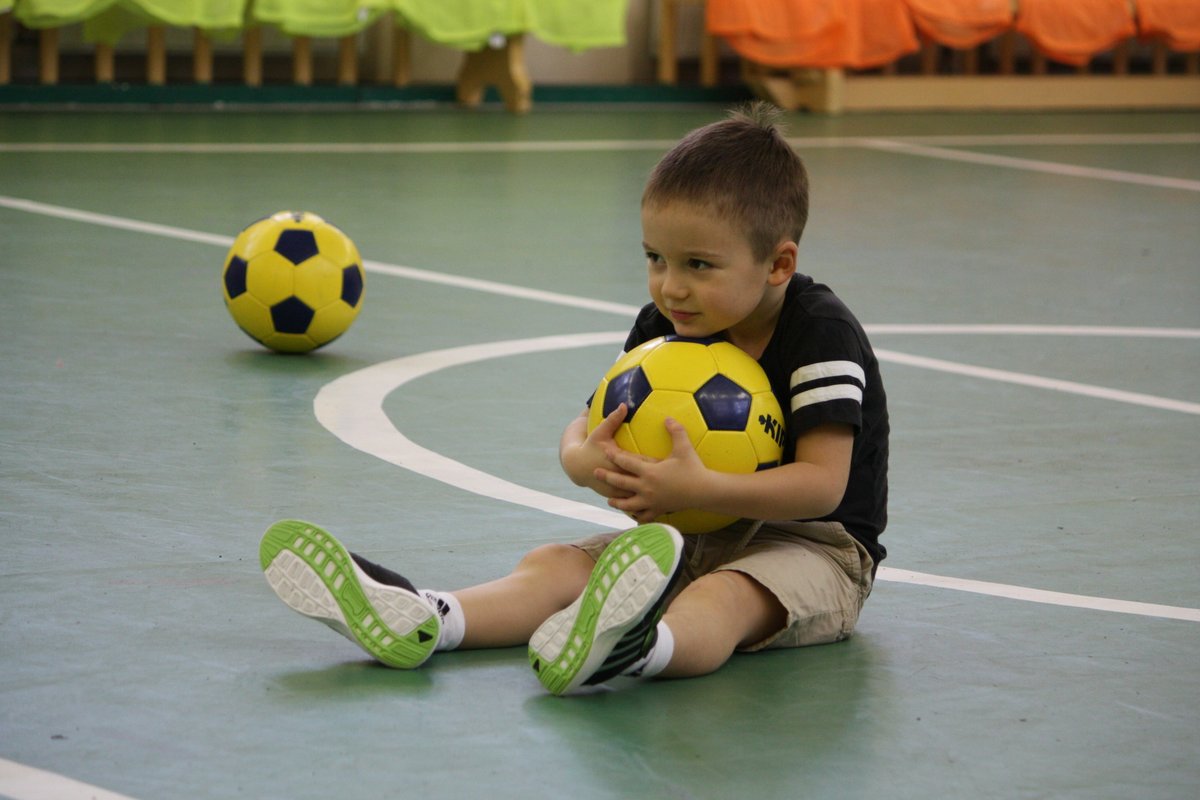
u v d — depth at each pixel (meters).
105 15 19.69
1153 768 3.42
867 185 15.94
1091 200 15.40
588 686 3.77
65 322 8.22
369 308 9.02
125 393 6.76
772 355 4.14
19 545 4.68
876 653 4.09
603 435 4.00
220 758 3.28
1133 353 8.62
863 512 4.25
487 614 3.98
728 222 3.89
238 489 5.39
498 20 20.73
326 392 6.94
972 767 3.39
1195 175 17.64
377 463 5.82
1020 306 10.00
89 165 14.47
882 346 8.58
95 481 5.42
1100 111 25.23
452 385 7.18
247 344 7.91
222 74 22.09
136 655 3.86
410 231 11.91
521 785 3.20
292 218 7.68
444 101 22.44
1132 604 4.57
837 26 22.72
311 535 3.84
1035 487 5.88
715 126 4.06
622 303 9.48
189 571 4.52
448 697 3.67
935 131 21.47
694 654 3.80
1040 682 3.92
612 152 17.66
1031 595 4.62
